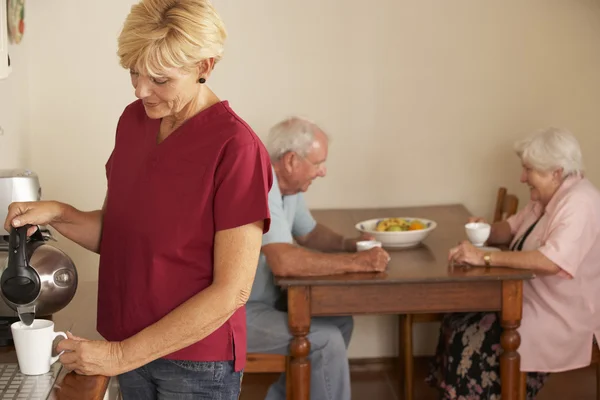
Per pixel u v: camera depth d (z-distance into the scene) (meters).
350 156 3.72
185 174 1.69
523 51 3.71
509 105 3.74
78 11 3.47
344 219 3.55
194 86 1.66
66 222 1.89
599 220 2.91
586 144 3.80
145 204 1.72
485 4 3.65
